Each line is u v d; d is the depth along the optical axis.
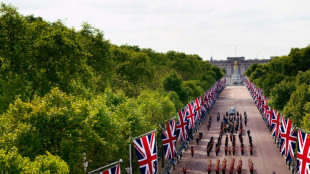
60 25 53.34
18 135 24.66
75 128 27.89
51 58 44.38
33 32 46.59
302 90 58.84
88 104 29.95
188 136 72.94
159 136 53.97
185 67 158.62
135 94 77.31
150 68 102.62
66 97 29.58
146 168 34.12
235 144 70.38
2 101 39.22
